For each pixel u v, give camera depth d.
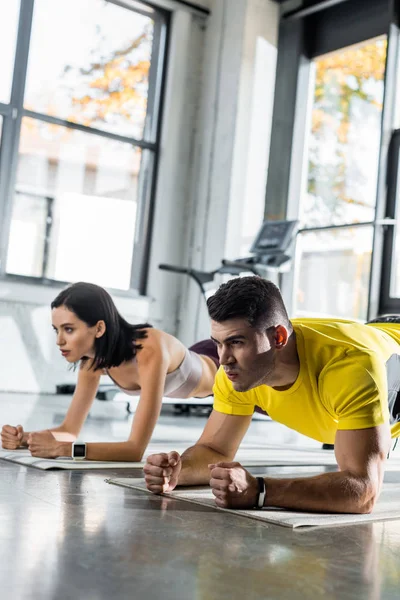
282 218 6.61
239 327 1.54
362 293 5.76
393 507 1.79
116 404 5.08
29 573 1.05
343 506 1.61
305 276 6.27
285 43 6.77
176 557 1.19
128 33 6.72
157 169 6.90
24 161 6.09
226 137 6.73
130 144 6.72
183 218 7.00
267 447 3.38
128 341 2.40
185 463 1.88
